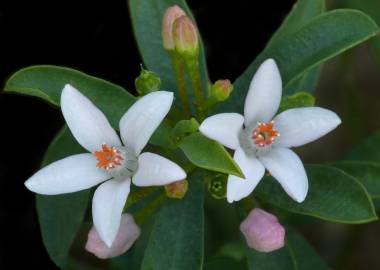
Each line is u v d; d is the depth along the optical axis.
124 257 0.18
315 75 0.17
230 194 0.14
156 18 0.16
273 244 0.15
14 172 0.19
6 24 0.19
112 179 0.15
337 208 0.15
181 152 0.16
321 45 0.16
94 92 0.15
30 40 0.19
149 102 0.14
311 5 0.17
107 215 0.14
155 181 0.14
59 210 0.16
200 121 0.15
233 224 0.19
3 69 0.19
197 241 0.15
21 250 0.19
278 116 0.15
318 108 0.15
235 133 0.14
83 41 0.19
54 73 0.15
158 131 0.15
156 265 0.15
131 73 0.19
